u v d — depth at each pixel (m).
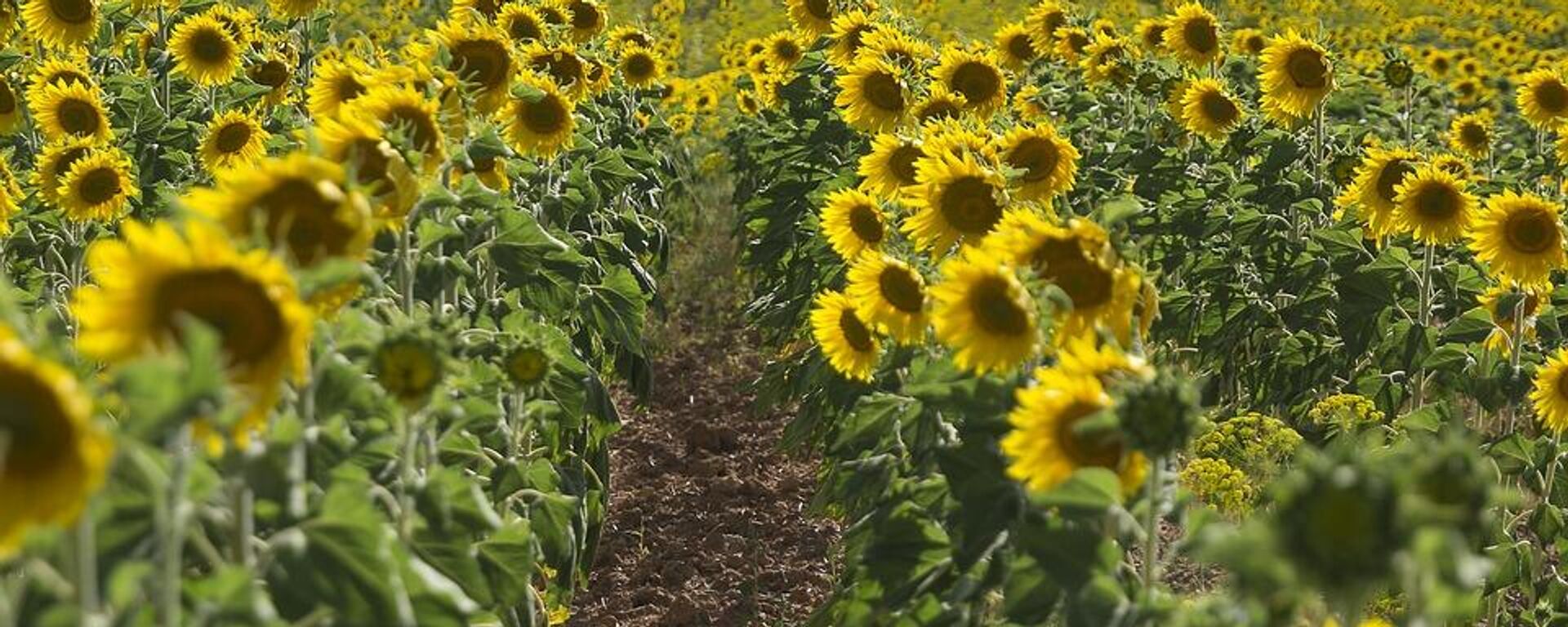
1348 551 2.08
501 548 3.71
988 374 3.73
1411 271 7.18
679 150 14.88
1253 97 10.58
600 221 7.62
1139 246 3.90
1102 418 2.95
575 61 7.16
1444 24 24.08
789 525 7.91
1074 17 10.98
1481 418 6.99
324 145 3.84
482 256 5.34
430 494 3.35
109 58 9.90
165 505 2.42
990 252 3.80
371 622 2.72
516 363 4.14
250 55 8.99
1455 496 2.19
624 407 9.86
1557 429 5.53
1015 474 3.23
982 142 5.39
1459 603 2.11
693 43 24.78
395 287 4.46
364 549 2.75
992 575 3.75
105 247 2.38
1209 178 9.03
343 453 3.17
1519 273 6.15
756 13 27.81
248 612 2.41
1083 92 10.48
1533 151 12.16
